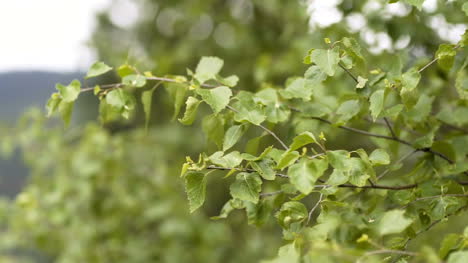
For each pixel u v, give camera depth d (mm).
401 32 2693
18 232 4285
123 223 4426
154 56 6160
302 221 1543
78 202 3979
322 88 2344
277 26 5371
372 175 1417
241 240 5113
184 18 6547
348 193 1873
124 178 4219
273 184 2443
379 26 2732
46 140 4082
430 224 1719
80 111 7902
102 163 3809
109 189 4223
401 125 2086
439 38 2750
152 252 4488
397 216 1188
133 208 4199
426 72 2514
